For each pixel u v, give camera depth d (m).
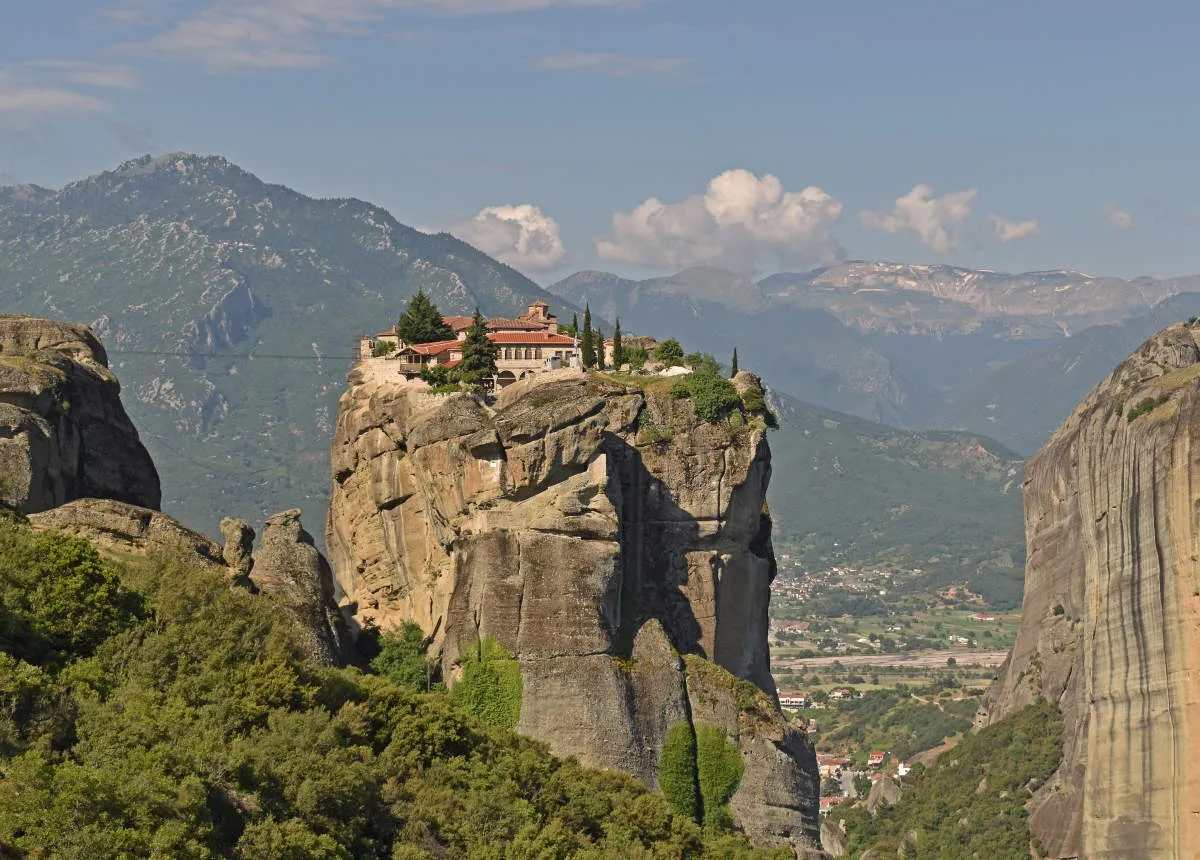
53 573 123.50
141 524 147.50
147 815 100.31
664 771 169.38
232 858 107.69
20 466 156.75
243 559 149.62
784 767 173.62
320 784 118.19
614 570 170.12
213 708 121.06
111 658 121.94
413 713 145.62
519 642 167.75
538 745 159.50
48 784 98.50
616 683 168.25
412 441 180.62
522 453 171.25
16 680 107.00
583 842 143.38
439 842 130.75
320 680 140.12
